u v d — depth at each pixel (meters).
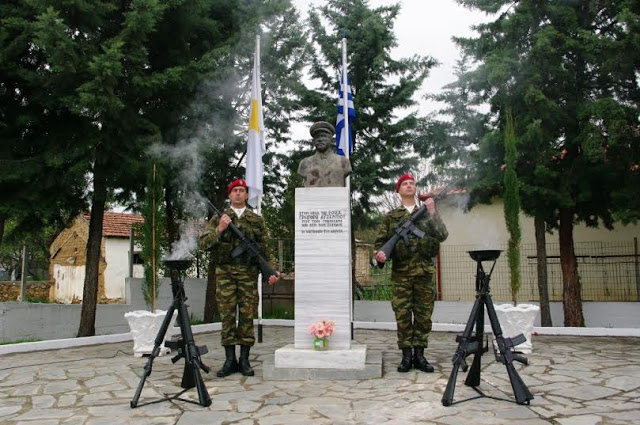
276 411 4.60
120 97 9.42
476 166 10.70
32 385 5.91
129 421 4.44
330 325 5.99
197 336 10.09
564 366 6.34
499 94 10.28
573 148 10.21
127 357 7.75
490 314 4.79
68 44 8.19
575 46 9.61
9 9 8.94
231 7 11.68
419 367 6.15
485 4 10.41
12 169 8.73
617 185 9.77
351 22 12.27
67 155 9.05
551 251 13.85
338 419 4.31
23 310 11.08
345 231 6.24
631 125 9.43
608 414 4.30
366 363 5.93
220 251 6.25
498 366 6.34
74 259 26.41
